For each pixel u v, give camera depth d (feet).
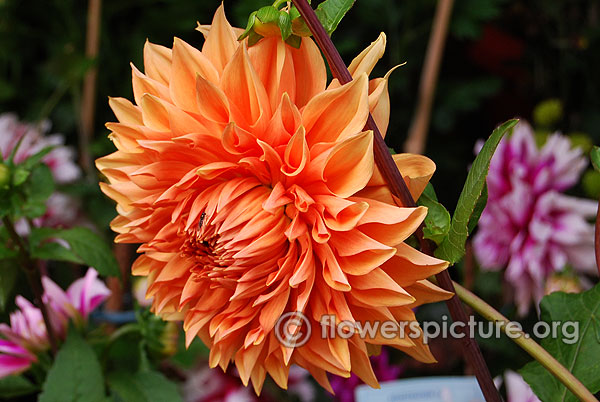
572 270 2.45
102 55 3.36
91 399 2.12
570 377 1.69
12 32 3.38
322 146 1.65
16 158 2.92
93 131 3.41
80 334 2.31
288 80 1.68
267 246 1.68
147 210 1.82
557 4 3.58
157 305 1.86
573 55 3.59
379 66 3.36
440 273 1.68
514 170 2.42
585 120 3.57
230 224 1.69
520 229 2.44
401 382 2.13
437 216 1.68
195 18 3.28
